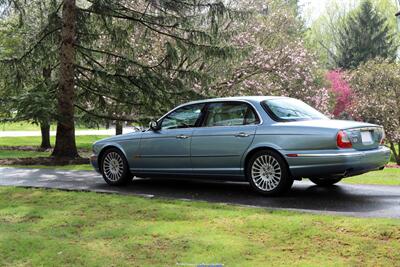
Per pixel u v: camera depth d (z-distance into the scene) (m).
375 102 26.02
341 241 4.85
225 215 6.08
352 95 32.28
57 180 10.15
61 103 15.20
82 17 15.47
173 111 8.72
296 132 7.19
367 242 4.78
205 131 8.12
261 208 6.54
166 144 8.55
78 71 15.95
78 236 5.38
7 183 9.69
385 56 51.16
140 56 20.22
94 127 17.80
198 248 4.79
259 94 21.41
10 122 14.75
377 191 8.15
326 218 5.62
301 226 5.34
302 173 7.19
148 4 15.24
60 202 7.30
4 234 5.46
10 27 19.47
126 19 16.00
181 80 16.20
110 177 9.29
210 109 8.27
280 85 22.66
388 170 12.74
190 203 7.00
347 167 6.88
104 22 15.30
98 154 9.44
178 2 15.17
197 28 16.11
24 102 14.42
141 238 5.21
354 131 7.08
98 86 16.14
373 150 7.28
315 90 24.41
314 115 7.89
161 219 6.07
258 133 7.52
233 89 21.36
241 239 5.07
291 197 7.54
